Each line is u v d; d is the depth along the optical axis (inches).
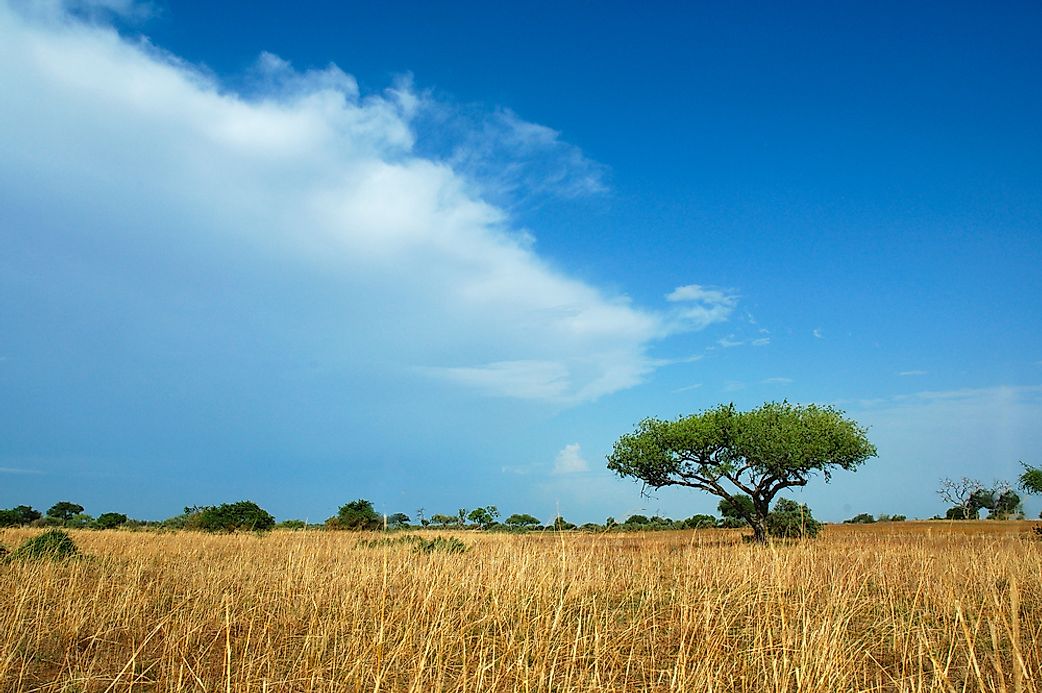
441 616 329.7
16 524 1840.6
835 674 258.8
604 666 300.2
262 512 1525.6
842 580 435.2
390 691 269.1
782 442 1346.0
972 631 325.1
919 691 249.3
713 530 1414.9
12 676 274.8
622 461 1498.5
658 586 446.3
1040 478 1686.8
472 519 1676.9
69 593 400.8
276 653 318.7
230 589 452.1
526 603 382.6
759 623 332.5
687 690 262.4
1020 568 442.3
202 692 269.7
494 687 261.7
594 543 588.7
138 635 354.6
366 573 443.8
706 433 1417.3
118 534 1027.3
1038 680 261.7
